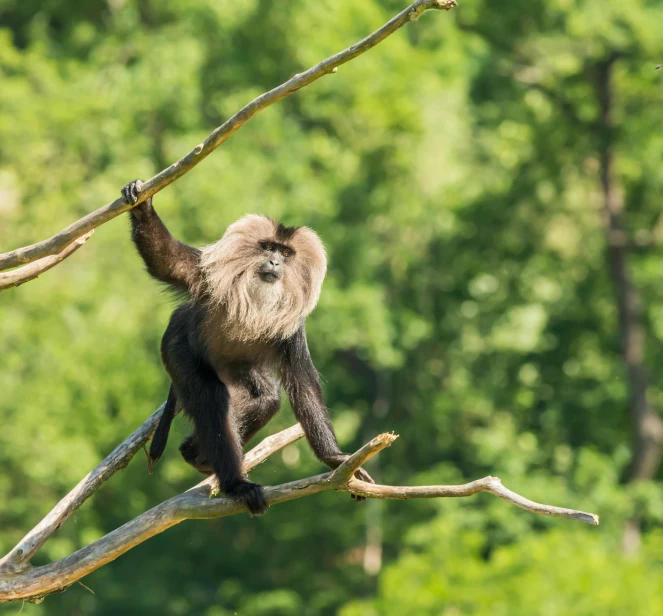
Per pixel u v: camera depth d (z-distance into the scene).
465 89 39.34
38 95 35.56
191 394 12.14
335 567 39.69
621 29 38.00
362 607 29.41
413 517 38.62
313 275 12.50
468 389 39.34
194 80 35.97
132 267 34.56
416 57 36.41
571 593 26.89
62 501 11.83
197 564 39.56
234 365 12.93
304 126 39.09
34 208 34.59
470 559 29.11
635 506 36.88
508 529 35.59
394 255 39.78
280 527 38.81
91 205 34.47
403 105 35.44
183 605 37.84
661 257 39.81
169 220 33.50
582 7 37.97
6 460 33.00
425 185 39.19
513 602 26.83
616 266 39.62
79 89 36.03
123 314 33.94
